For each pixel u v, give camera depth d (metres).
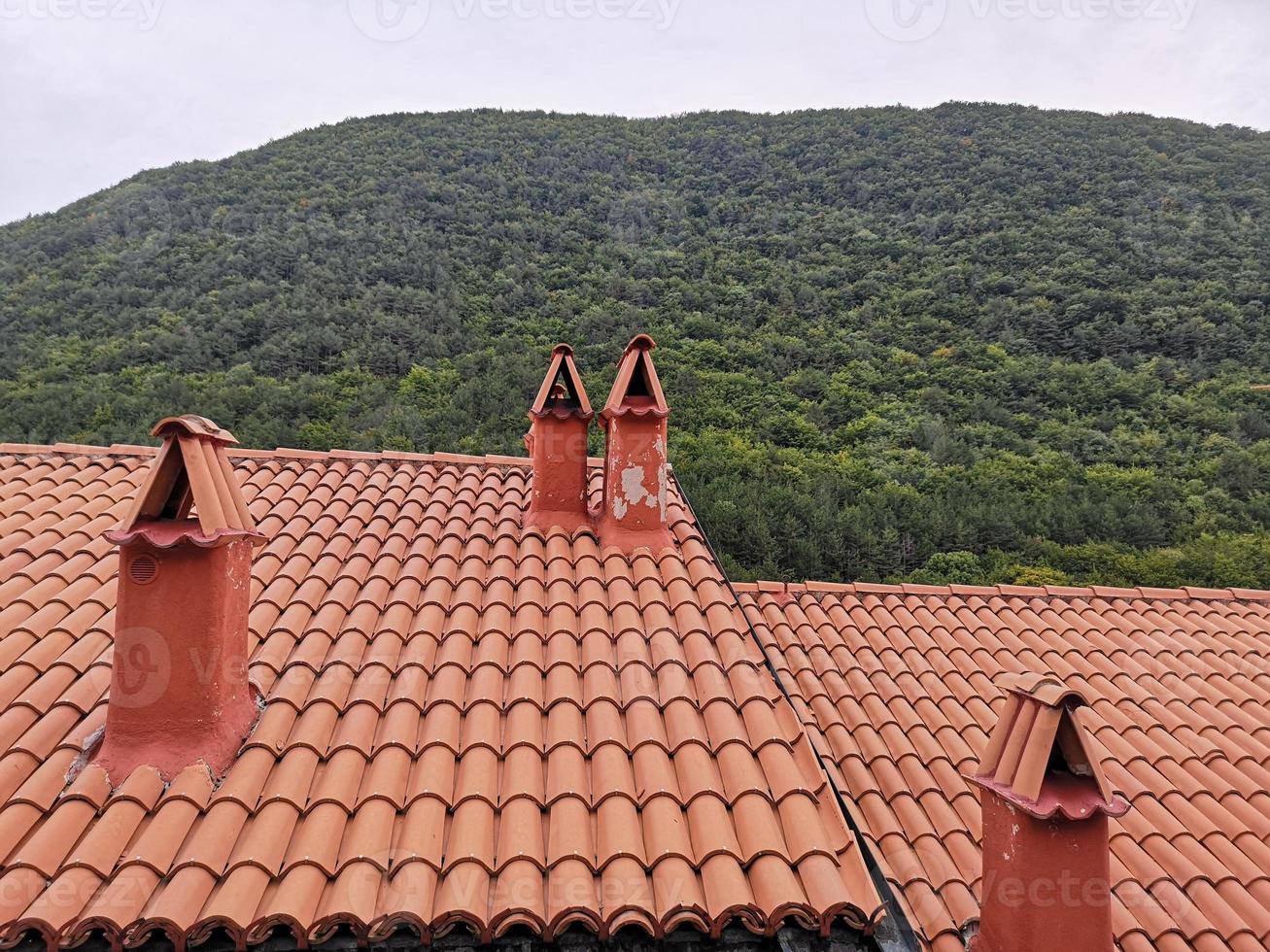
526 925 2.79
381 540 5.68
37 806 3.01
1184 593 8.86
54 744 3.40
